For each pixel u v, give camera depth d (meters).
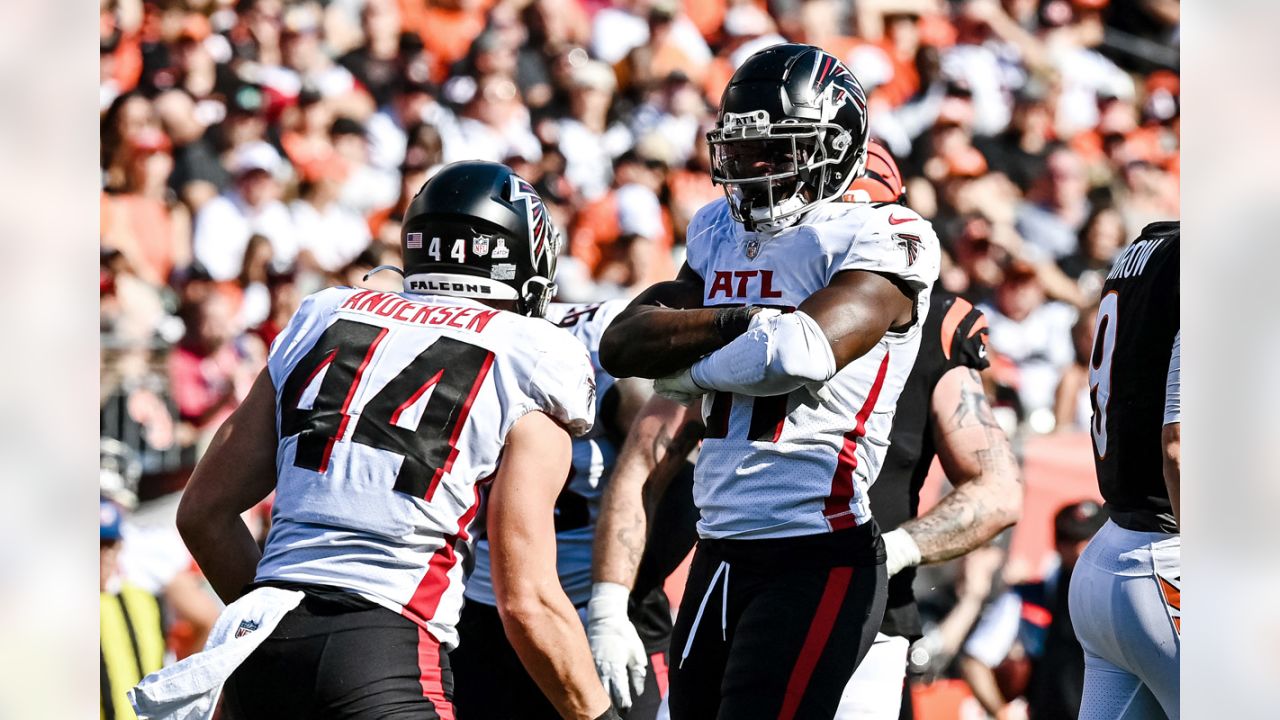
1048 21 38.22
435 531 9.55
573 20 33.72
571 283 28.45
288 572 9.48
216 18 30.09
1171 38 39.59
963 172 32.41
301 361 10.05
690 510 13.73
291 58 30.44
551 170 30.17
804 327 9.79
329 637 9.25
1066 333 29.59
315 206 28.59
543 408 9.82
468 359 9.77
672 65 34.06
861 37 36.19
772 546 10.48
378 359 9.84
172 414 23.42
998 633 19.66
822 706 10.08
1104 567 11.68
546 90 32.31
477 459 9.69
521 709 12.70
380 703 9.14
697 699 10.89
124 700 17.00
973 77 35.34
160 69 28.61
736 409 10.70
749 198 10.66
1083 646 12.41
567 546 13.39
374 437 9.59
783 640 10.15
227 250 27.28
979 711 19.47
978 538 11.99
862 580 10.48
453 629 9.77
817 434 10.48
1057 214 33.53
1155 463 11.30
